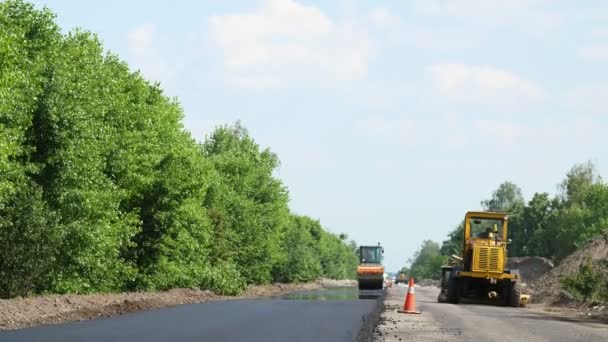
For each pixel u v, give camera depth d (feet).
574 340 60.75
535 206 469.98
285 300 138.92
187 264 157.28
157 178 137.59
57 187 103.50
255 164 268.82
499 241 127.75
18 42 96.89
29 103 95.25
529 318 87.66
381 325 69.87
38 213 88.84
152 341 56.75
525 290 135.74
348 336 64.44
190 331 65.72
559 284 144.56
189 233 157.07
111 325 69.56
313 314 93.35
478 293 129.49
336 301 134.72
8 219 87.15
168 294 133.59
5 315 69.41
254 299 146.20
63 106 102.58
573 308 119.65
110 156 122.62
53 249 90.84
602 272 125.90
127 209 136.87
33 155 102.32
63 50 114.42
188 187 144.56
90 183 108.47
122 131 127.65
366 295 193.77
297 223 365.20
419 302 123.03
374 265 233.55
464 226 129.90
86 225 108.68
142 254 139.85
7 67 88.07
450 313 91.04
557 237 366.02
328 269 489.26
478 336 61.31
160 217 138.00
